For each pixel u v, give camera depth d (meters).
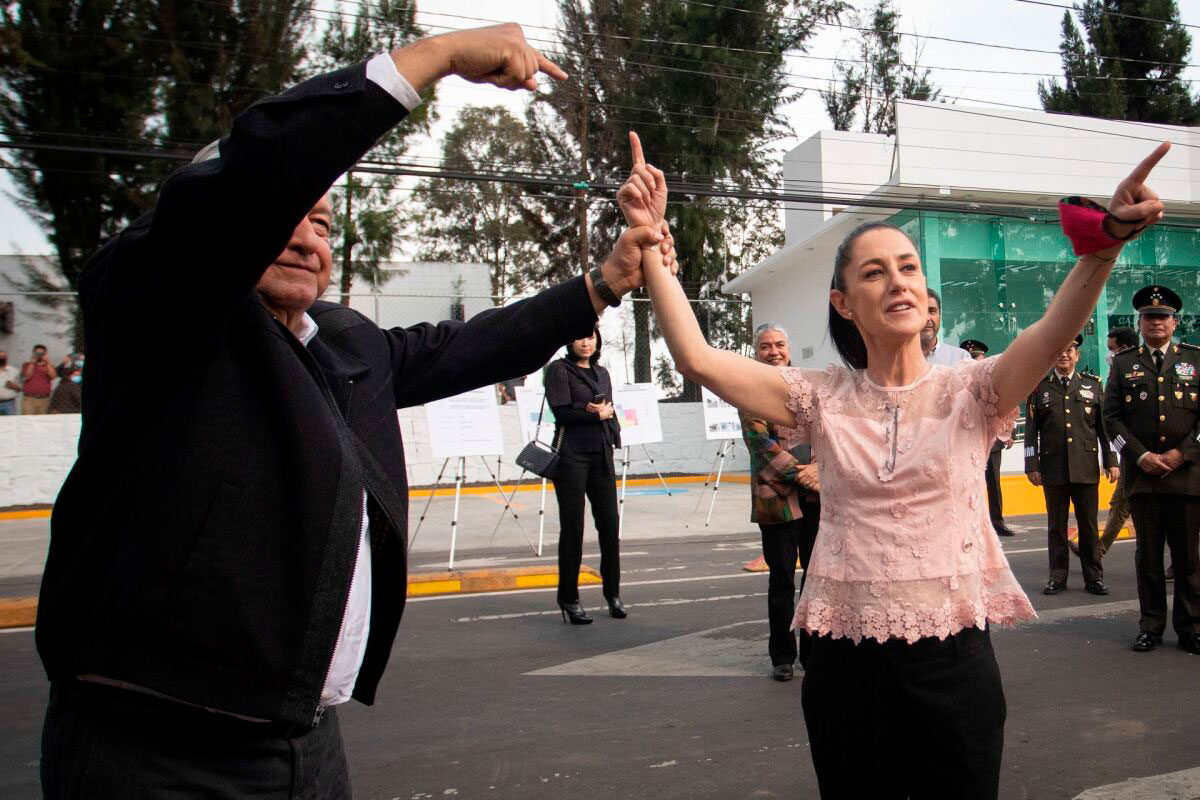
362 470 1.69
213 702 1.43
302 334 1.80
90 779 1.45
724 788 3.67
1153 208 1.73
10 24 17.20
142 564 1.43
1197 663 5.42
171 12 18.45
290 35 19.62
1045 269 18.92
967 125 18.16
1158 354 5.91
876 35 36.81
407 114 1.44
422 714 4.74
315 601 1.50
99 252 1.57
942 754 2.00
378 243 23.81
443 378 2.04
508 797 3.64
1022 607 2.16
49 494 15.30
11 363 15.43
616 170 31.41
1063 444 7.78
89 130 18.19
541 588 8.62
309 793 1.62
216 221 1.33
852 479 2.15
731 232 33.59
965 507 2.11
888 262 2.17
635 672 5.46
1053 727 4.30
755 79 30.08
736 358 2.31
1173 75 35.88
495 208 32.16
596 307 2.16
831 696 2.10
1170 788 3.56
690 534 12.03
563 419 6.88
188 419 1.47
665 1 30.80
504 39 1.52
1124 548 10.38
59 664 1.48
